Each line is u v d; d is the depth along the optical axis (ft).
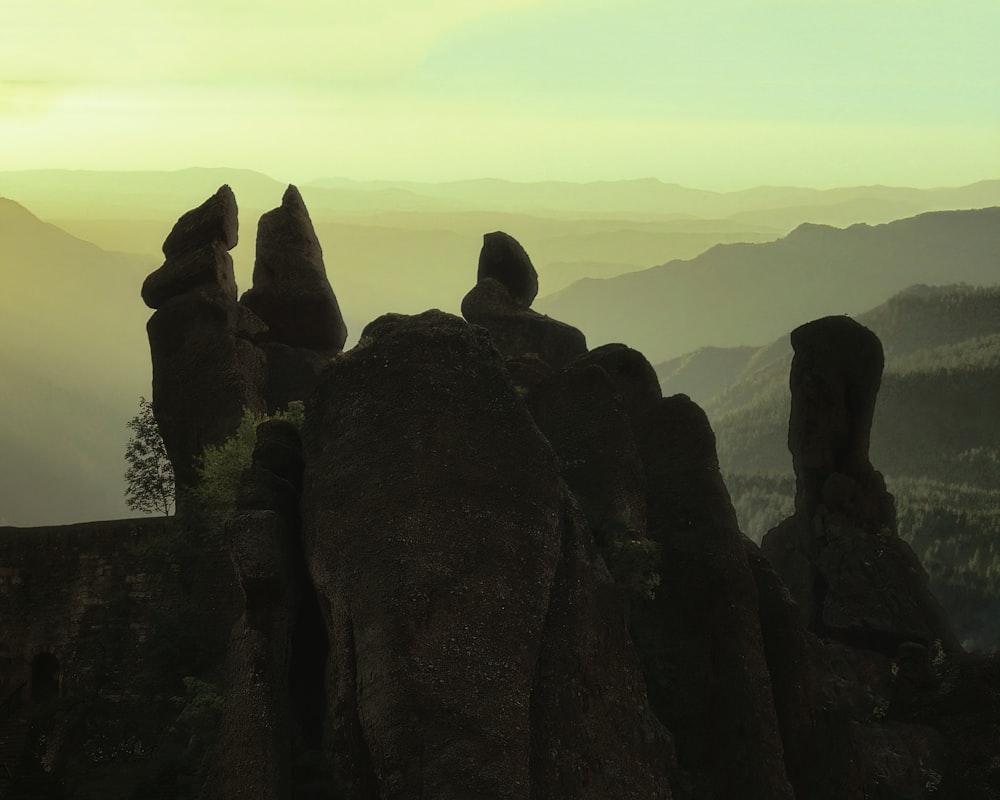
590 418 149.38
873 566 186.09
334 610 121.70
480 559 120.57
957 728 168.14
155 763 143.13
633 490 146.72
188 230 185.47
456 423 125.90
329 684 122.72
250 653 123.65
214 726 135.64
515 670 117.60
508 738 114.32
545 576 123.24
